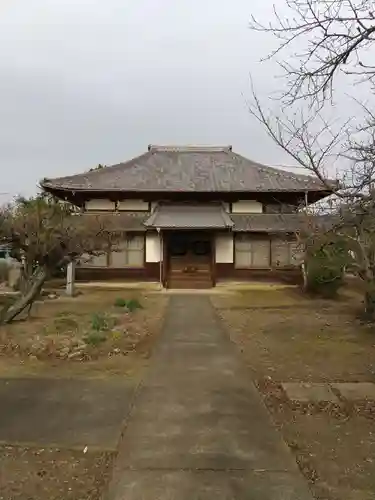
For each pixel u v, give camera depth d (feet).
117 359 28.86
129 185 89.40
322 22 17.62
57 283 83.20
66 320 41.93
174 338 35.88
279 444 16.24
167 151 107.86
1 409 19.80
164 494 12.71
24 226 39.47
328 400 21.29
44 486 13.41
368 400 21.33
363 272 39.81
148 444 16.14
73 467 14.56
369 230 29.12
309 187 57.41
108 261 88.07
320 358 29.68
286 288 80.12
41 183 87.15
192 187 89.25
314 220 41.83
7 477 13.93
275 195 87.97
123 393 22.03
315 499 12.60
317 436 17.13
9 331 36.86
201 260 88.22
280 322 44.21
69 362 28.07
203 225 80.94
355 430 17.78
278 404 20.79
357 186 20.94
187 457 15.08
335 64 18.19
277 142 36.52
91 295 67.77
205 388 22.93
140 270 87.92
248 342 34.65
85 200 91.09
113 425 17.97
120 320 43.83
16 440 16.58
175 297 66.44
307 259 65.57
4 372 25.70
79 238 43.19
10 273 72.49
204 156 105.70
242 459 14.97
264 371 26.45
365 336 37.06
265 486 13.20
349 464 14.85
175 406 20.20
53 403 20.57
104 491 12.93
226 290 77.20
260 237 88.69
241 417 18.95
